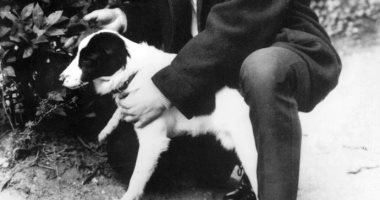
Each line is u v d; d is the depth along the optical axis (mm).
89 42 2027
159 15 2295
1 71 2137
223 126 2115
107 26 2232
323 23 4219
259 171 1827
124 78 2070
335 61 2002
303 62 1882
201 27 2133
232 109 2102
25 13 2125
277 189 1801
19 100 2283
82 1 2256
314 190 2420
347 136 2916
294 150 1821
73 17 2186
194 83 1990
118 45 2059
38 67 2232
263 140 1808
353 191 2422
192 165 2357
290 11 2070
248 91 1830
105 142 2354
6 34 2133
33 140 2264
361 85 3564
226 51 1969
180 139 2256
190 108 2029
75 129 2365
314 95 1956
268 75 1801
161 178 2320
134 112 2096
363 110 3223
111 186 2271
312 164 2629
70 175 2240
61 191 2189
